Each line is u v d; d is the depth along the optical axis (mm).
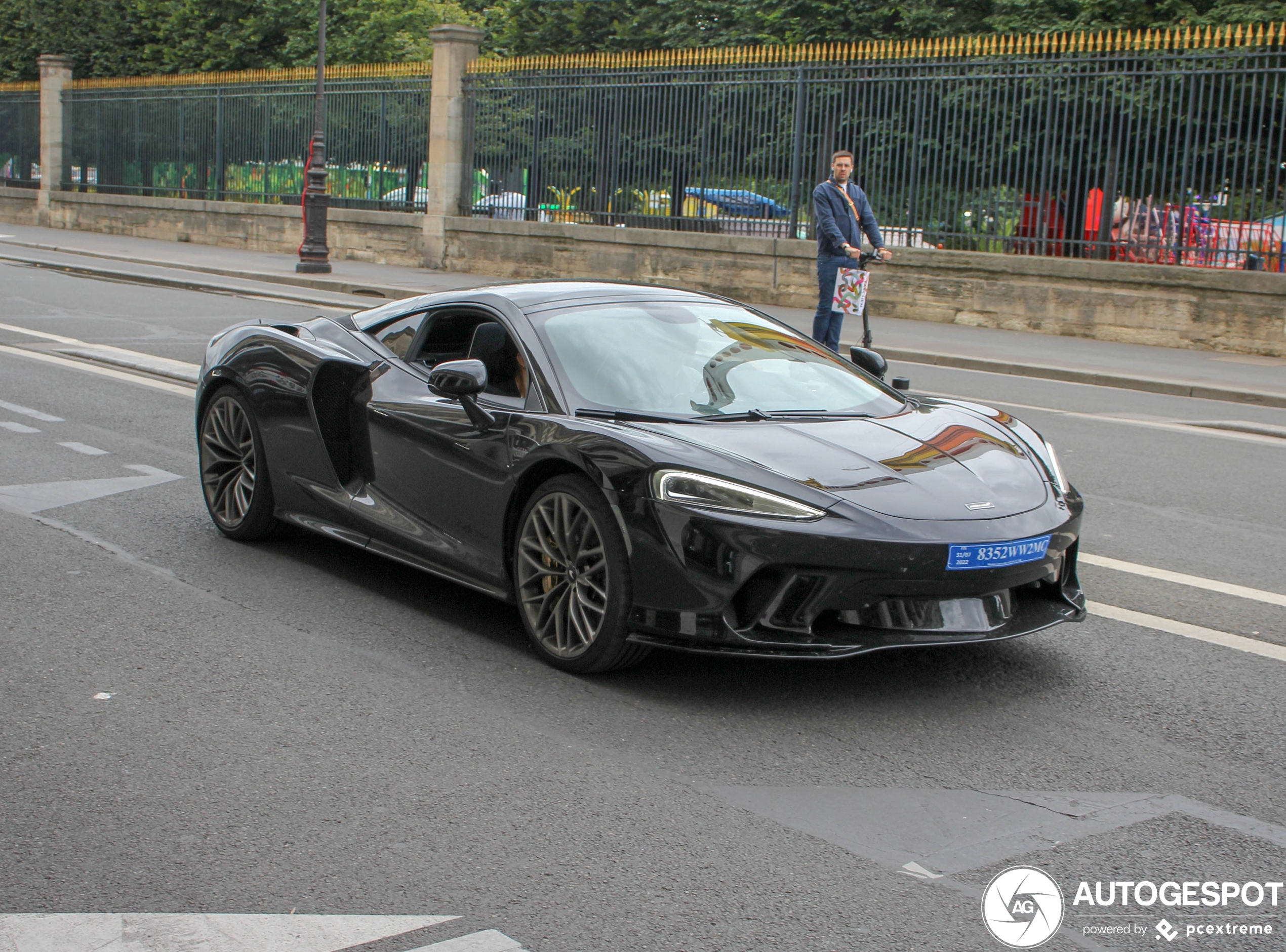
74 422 8711
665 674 4430
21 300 16859
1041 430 9758
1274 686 4457
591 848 3184
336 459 5418
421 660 4512
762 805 3447
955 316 17250
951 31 26562
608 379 4770
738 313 5613
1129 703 4262
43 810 3342
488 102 23531
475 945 2736
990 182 17047
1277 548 6391
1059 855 3203
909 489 4234
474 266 23766
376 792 3482
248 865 3072
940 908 2930
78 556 5664
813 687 4336
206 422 6066
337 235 26328
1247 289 14859
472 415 4742
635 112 20984
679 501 4074
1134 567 5969
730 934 2799
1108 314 15938
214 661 4465
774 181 19312
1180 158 15547
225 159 29500
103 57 41125
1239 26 14820
